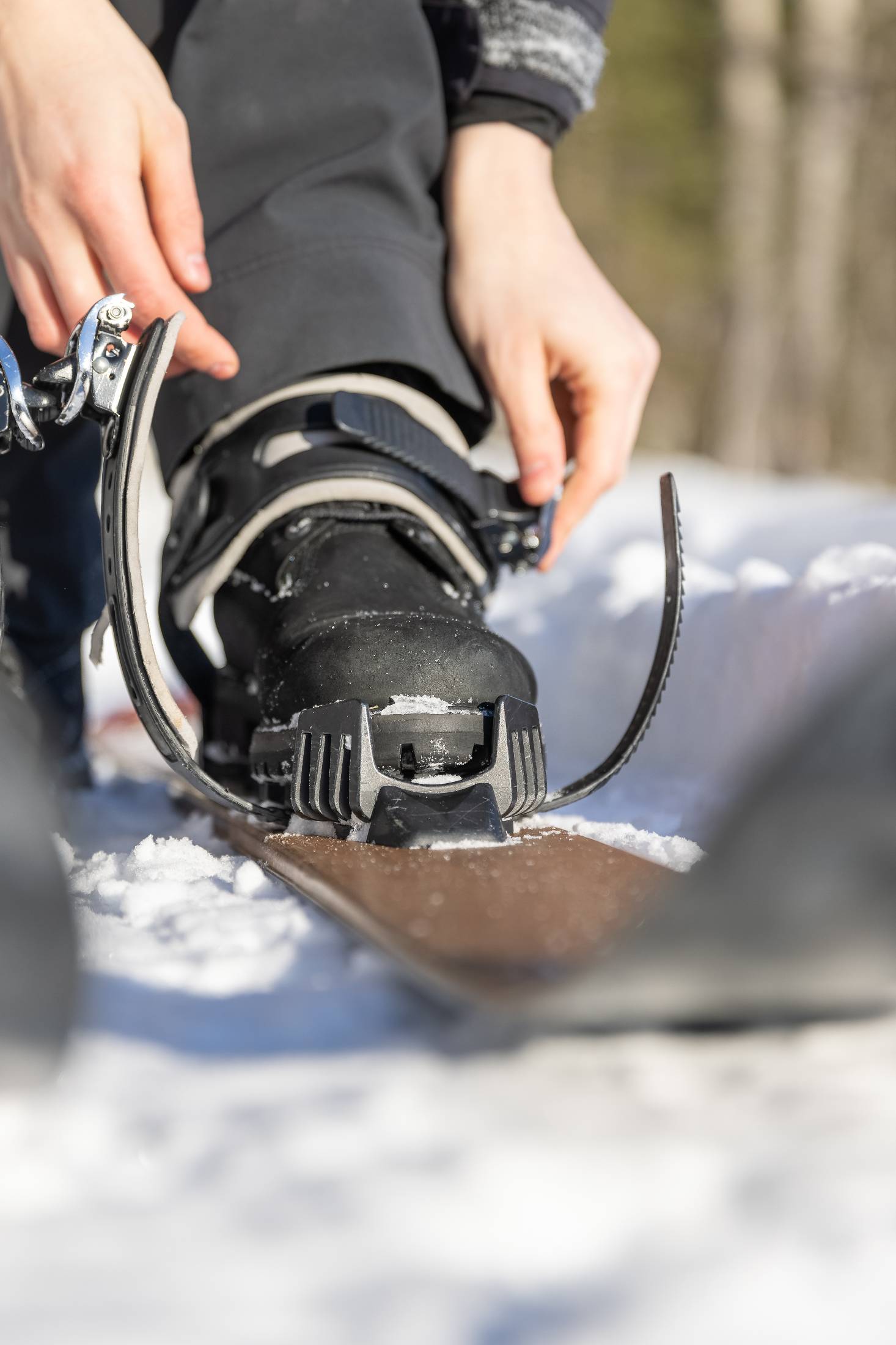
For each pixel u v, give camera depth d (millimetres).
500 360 1078
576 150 9570
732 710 1227
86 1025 460
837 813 377
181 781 1135
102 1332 271
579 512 1123
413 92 1062
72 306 853
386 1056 427
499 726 772
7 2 839
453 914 531
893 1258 296
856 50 9547
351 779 743
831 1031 417
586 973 389
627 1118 375
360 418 940
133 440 700
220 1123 373
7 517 1210
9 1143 360
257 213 1003
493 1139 362
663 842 809
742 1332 271
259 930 602
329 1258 302
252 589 956
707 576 1503
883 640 382
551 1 1104
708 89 9453
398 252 1029
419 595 900
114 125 819
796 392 9789
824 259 9531
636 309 10133
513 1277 293
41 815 387
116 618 733
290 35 1037
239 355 976
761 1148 353
